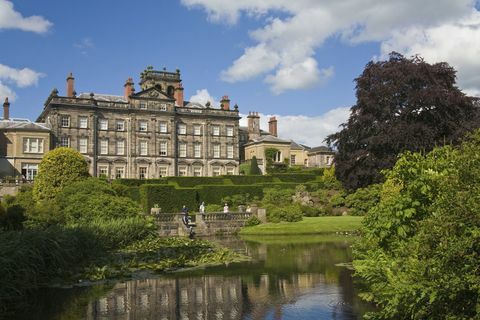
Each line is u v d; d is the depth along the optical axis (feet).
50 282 51.01
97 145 244.83
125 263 63.87
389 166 131.03
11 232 51.44
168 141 262.06
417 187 35.35
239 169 286.46
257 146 297.53
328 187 209.67
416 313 28.53
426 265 26.91
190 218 155.02
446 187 27.30
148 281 52.13
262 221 148.77
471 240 24.35
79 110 241.14
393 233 37.52
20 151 221.05
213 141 275.39
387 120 137.28
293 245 92.84
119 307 40.22
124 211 100.42
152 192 184.24
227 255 71.92
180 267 62.54
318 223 136.46
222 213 142.92
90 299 43.32
